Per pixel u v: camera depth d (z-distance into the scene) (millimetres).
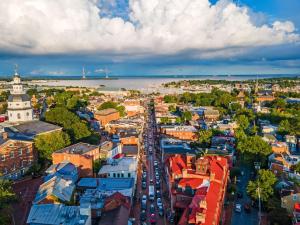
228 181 117188
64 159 118500
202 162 94438
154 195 108500
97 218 86000
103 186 104188
